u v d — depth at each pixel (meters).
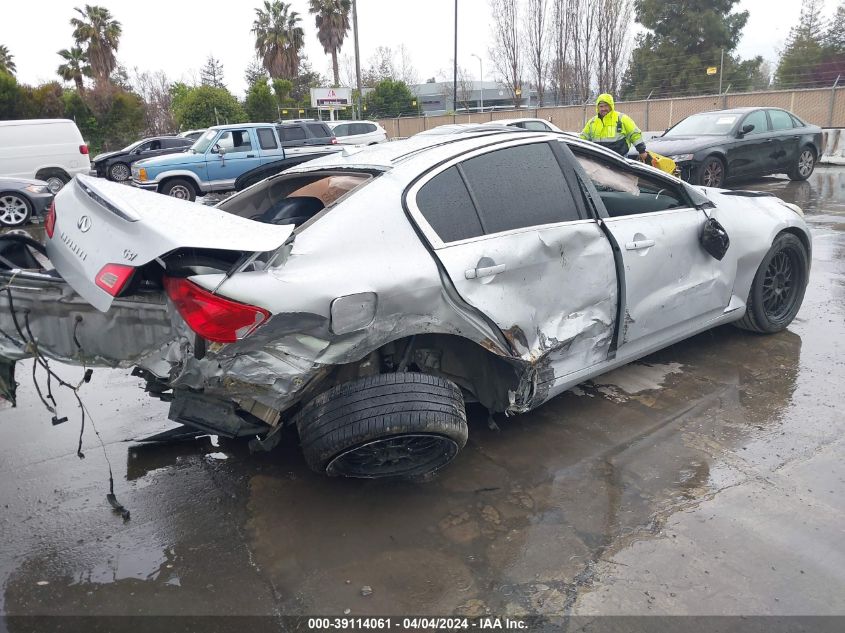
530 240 3.16
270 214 3.53
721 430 3.48
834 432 3.42
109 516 2.96
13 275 2.71
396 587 2.46
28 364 4.89
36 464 3.42
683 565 2.51
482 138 3.37
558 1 36.09
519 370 3.11
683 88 37.12
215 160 15.55
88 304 2.65
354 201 2.84
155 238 2.40
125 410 4.07
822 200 11.04
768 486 2.98
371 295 2.65
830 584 2.40
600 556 2.58
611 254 3.48
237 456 3.47
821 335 4.76
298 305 2.50
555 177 3.44
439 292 2.83
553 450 3.37
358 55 29.67
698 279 4.03
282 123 16.92
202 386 2.60
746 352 4.50
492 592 2.42
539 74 37.97
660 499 2.93
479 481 3.12
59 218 2.82
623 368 4.33
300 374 2.59
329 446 2.67
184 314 2.45
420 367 3.15
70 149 17.31
